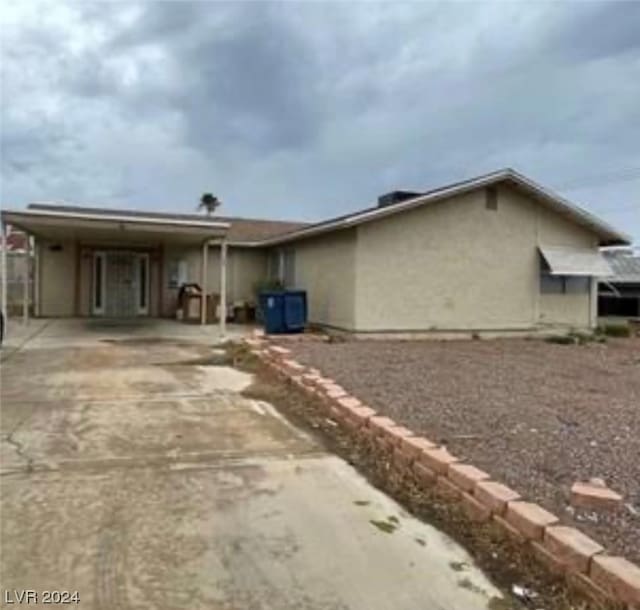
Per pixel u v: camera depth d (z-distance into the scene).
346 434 6.87
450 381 9.69
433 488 5.08
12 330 17.77
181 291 22.92
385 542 4.16
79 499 4.84
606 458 5.54
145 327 19.39
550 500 4.48
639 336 19.58
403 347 14.78
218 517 4.54
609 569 3.29
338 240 17.59
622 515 4.26
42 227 16.91
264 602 3.40
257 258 25.31
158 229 16.39
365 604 3.40
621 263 28.59
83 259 22.94
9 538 4.13
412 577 3.70
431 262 17.20
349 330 16.73
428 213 17.12
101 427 7.08
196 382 10.10
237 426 7.22
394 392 8.55
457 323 17.52
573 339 17.84
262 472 5.57
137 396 8.89
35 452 6.06
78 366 11.60
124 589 3.51
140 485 5.18
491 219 17.88
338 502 4.87
